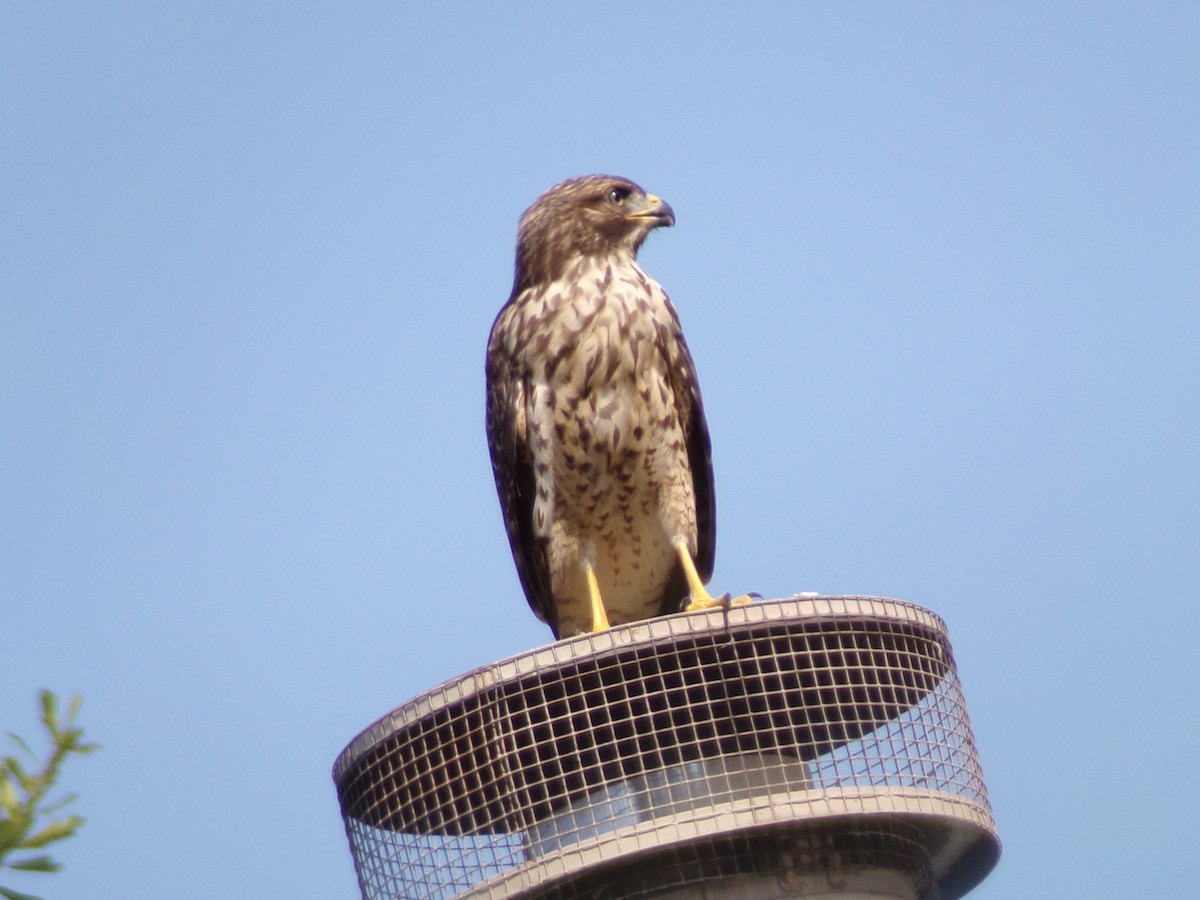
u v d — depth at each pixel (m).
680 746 9.84
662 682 10.04
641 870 9.67
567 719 9.81
